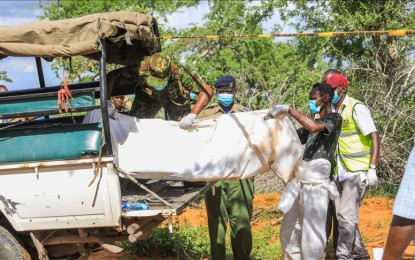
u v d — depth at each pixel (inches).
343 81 270.8
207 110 273.1
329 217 281.4
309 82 505.4
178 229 334.0
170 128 234.7
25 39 215.9
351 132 270.8
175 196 236.1
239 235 271.9
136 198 234.4
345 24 548.4
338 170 271.1
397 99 480.7
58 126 218.8
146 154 231.5
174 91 253.3
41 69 287.1
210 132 233.6
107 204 214.4
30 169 218.8
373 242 332.5
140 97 270.1
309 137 246.2
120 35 220.4
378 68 515.8
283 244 244.7
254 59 736.3
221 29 727.7
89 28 212.7
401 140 469.4
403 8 541.6
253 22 711.1
